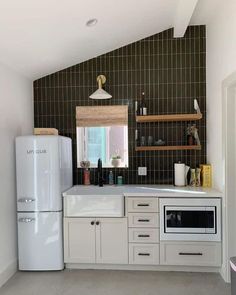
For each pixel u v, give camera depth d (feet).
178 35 12.30
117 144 13.06
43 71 12.50
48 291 9.45
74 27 9.53
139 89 12.89
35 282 10.10
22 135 11.89
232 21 9.09
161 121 12.69
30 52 10.19
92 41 11.18
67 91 13.16
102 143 13.11
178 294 9.15
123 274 10.70
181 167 12.09
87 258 11.05
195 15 11.46
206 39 12.48
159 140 12.60
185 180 12.28
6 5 7.31
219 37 10.57
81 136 13.19
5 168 10.36
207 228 10.52
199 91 12.65
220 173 10.64
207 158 12.52
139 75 12.87
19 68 11.18
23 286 9.80
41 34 9.24
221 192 10.50
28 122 12.58
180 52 12.67
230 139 9.87
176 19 10.68
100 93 12.03
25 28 8.60
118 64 12.94
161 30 12.54
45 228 10.86
